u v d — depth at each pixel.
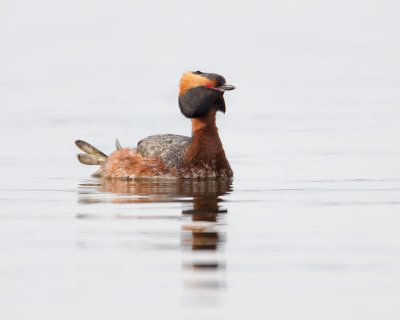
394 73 39.19
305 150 21.30
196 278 10.67
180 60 45.22
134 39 55.91
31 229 13.13
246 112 28.31
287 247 11.92
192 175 17.52
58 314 9.66
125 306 9.84
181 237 12.48
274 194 15.85
